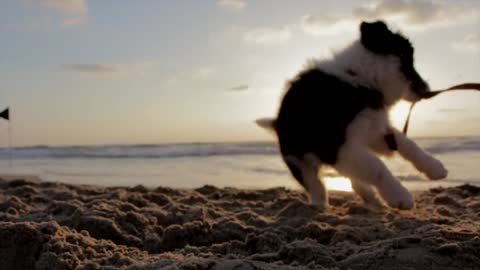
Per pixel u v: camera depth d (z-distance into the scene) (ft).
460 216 4.28
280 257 3.26
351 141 4.21
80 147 23.25
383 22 4.36
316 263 3.18
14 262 3.49
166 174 9.64
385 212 4.45
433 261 3.12
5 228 3.54
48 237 3.59
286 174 9.06
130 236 4.02
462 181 7.25
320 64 4.48
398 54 4.32
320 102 4.35
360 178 4.18
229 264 2.96
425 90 4.36
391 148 4.35
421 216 4.23
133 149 20.63
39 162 14.43
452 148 13.74
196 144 23.93
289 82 4.74
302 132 4.52
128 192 5.82
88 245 3.62
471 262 3.11
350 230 3.69
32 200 5.36
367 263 3.14
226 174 9.31
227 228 4.05
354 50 4.41
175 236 3.91
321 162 4.58
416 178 7.47
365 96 4.25
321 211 4.51
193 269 2.93
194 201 5.30
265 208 4.98
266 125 4.99
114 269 3.17
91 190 6.07
